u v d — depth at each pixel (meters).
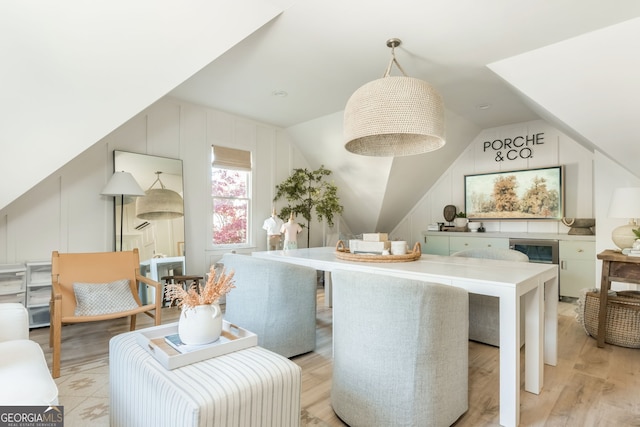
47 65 2.27
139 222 3.78
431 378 1.48
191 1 2.32
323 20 2.45
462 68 3.16
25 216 3.16
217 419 1.08
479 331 2.82
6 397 1.08
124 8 2.26
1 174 2.39
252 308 2.42
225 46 2.52
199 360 1.35
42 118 2.36
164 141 4.05
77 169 3.44
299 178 5.03
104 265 2.90
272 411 1.25
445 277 1.88
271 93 3.87
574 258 4.05
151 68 2.55
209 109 4.45
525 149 4.82
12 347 1.42
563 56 2.69
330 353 2.59
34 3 2.07
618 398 1.91
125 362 1.41
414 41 2.71
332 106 4.31
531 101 3.23
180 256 4.07
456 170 5.53
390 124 1.78
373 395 1.55
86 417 1.72
